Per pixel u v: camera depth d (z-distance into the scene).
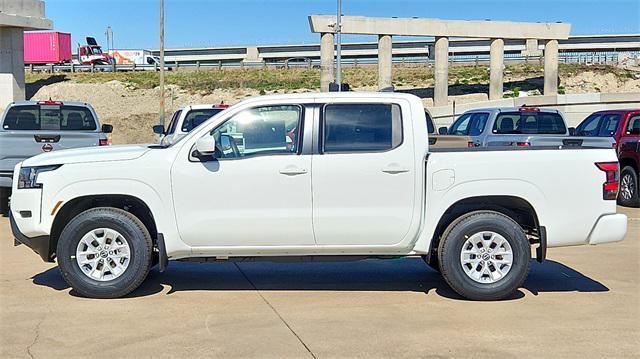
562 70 50.72
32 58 53.81
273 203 6.80
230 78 50.84
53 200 6.83
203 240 6.87
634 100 34.22
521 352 5.36
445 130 16.67
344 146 6.86
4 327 5.96
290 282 7.71
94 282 6.85
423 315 6.38
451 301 6.90
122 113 42.22
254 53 81.50
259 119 6.95
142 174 6.81
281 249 6.91
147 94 45.84
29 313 6.38
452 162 6.86
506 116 14.56
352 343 5.56
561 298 7.02
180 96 45.53
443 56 41.00
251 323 6.10
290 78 51.03
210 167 6.80
